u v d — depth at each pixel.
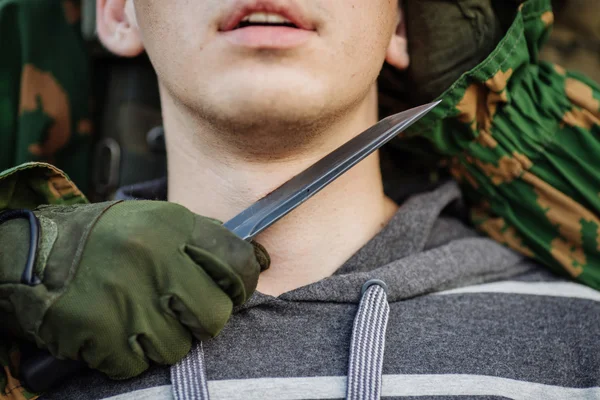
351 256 0.87
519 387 0.77
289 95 0.73
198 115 0.80
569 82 0.94
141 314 0.68
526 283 0.93
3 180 0.77
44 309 0.67
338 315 0.80
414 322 0.82
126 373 0.71
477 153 0.96
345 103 0.78
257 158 0.83
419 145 1.01
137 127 1.30
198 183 0.87
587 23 1.16
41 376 0.72
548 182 0.94
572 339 0.83
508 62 0.89
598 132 0.91
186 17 0.77
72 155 1.27
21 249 0.70
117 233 0.68
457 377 0.76
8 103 1.21
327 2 0.75
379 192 0.92
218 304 0.69
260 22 0.74
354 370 0.73
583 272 0.93
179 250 0.69
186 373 0.72
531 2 0.92
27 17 1.21
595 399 0.77
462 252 0.92
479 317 0.84
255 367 0.74
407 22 0.97
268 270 0.84
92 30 1.25
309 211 0.84
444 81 0.96
